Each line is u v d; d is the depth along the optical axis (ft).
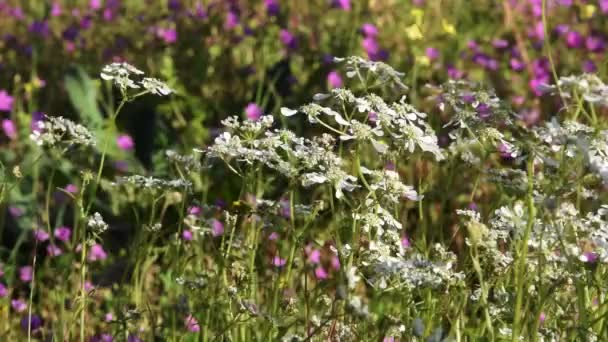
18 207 26.43
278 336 16.11
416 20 41.42
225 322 17.53
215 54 39.68
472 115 18.71
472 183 24.66
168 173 27.25
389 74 18.48
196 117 32.83
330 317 14.82
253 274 18.53
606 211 16.48
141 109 32.42
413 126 17.42
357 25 43.78
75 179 27.09
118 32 45.57
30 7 50.85
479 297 16.85
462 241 23.56
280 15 45.16
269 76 37.24
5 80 39.42
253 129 17.40
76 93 31.45
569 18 47.29
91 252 24.23
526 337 16.37
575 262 16.60
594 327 16.21
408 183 23.91
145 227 19.63
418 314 16.85
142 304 21.01
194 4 47.55
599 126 16.15
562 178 15.53
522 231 16.24
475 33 44.21
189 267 22.13
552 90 15.96
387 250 16.48
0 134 32.27
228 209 21.65
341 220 18.28
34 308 22.94
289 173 16.93
